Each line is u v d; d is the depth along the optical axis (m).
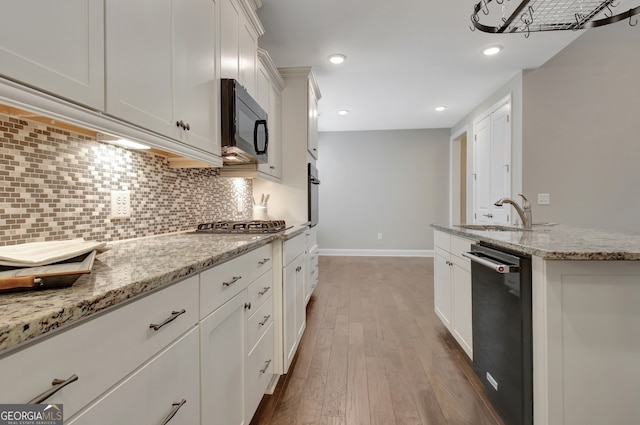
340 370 1.95
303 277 2.41
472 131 4.75
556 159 3.36
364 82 3.67
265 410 1.57
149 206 1.57
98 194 1.25
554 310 1.14
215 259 0.98
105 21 0.84
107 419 0.57
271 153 2.78
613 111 3.33
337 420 1.49
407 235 6.03
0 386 0.41
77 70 0.76
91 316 0.54
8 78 0.61
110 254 1.02
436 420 1.49
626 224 3.33
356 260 5.66
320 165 6.14
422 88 3.85
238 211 2.78
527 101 3.35
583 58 3.32
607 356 1.13
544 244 1.29
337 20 2.44
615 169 3.34
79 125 0.78
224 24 1.68
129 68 0.94
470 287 1.88
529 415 1.23
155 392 0.72
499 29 1.62
